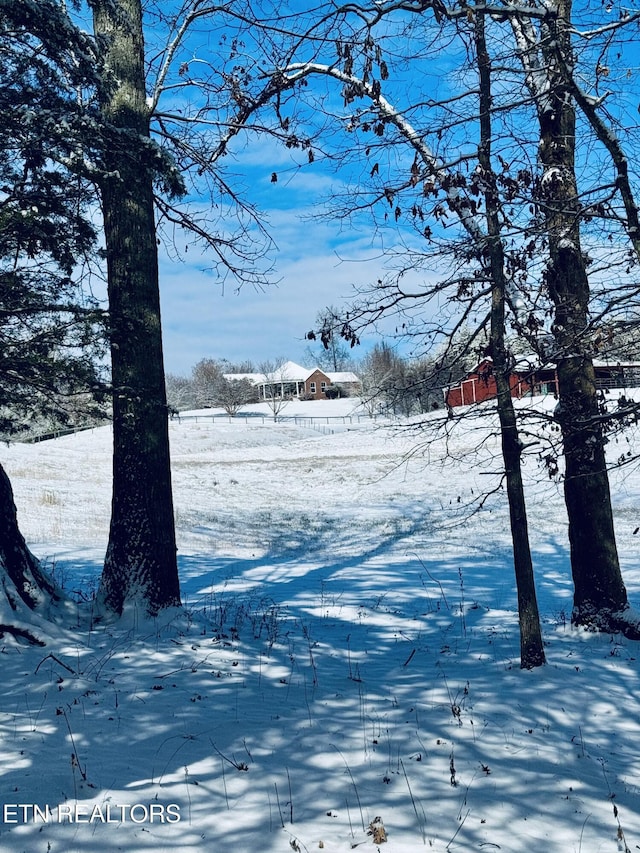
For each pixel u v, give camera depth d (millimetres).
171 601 10641
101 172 10227
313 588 14750
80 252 11094
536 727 7461
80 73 10281
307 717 7387
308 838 4980
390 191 8086
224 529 24953
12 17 9477
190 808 5379
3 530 10086
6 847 4660
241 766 6117
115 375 10797
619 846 5172
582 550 10555
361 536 24062
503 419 8969
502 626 11508
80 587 13148
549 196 8562
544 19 7500
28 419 12008
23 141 9930
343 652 10047
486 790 5945
